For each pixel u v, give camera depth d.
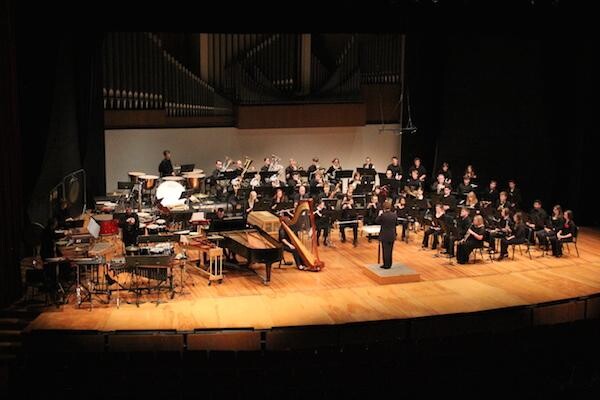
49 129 18.50
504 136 23.66
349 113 24.58
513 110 23.33
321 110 24.33
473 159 24.38
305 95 24.17
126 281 16.50
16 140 15.66
